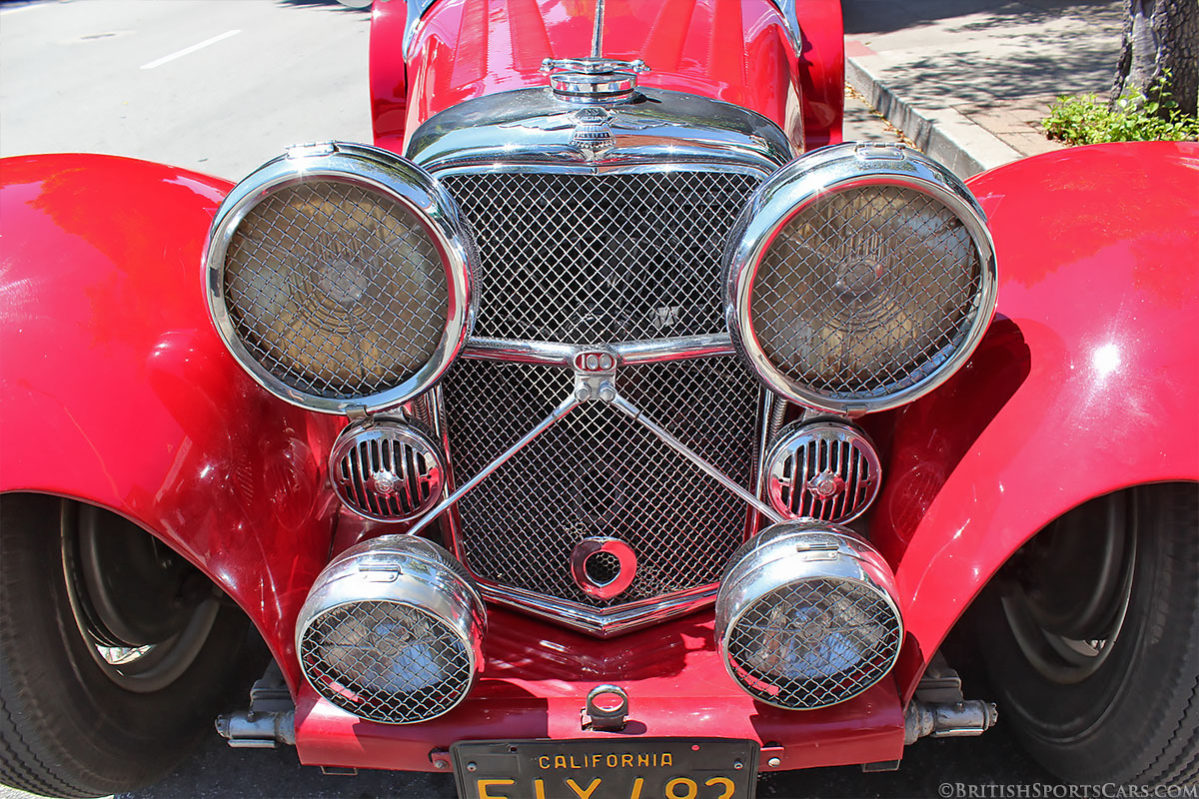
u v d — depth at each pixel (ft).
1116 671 6.08
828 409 5.59
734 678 5.45
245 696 7.89
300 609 5.98
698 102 6.40
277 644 5.84
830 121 12.39
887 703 5.72
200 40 38.91
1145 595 5.79
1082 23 29.09
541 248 5.78
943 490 5.83
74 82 32.19
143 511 5.44
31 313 5.64
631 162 5.59
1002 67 24.40
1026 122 19.90
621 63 6.42
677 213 5.72
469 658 5.43
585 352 5.82
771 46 8.76
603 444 6.21
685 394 6.16
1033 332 5.83
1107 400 5.35
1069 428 5.41
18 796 7.47
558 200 5.66
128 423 5.53
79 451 5.37
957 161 18.63
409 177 5.21
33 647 5.90
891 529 6.18
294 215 5.24
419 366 5.61
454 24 9.30
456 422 6.43
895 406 5.57
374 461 6.30
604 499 6.35
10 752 5.94
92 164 7.13
